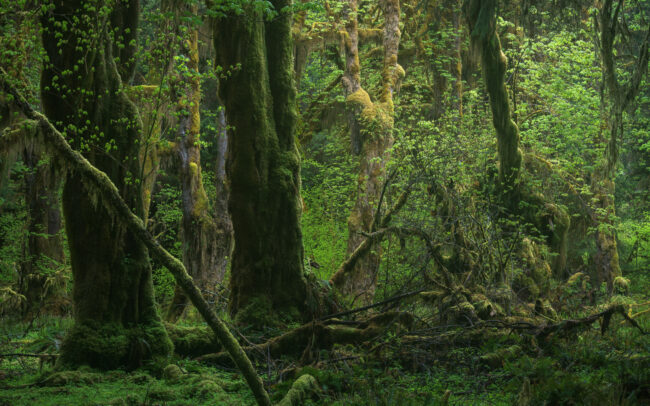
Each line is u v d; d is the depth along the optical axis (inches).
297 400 266.8
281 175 430.9
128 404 268.7
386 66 800.9
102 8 327.0
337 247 801.6
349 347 374.9
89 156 330.6
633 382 274.5
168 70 408.2
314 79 1131.9
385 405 261.6
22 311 663.1
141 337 338.6
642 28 652.7
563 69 717.9
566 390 254.4
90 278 334.0
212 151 997.2
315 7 429.1
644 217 909.2
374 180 739.4
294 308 422.0
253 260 421.7
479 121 724.0
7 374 323.3
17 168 666.2
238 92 422.0
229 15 418.9
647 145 725.9
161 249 238.4
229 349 227.9
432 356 346.6
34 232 745.0
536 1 563.2
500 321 377.7
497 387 295.4
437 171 559.8
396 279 523.5
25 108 262.2
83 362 322.0
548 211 645.3
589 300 549.3
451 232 482.9
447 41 876.6
